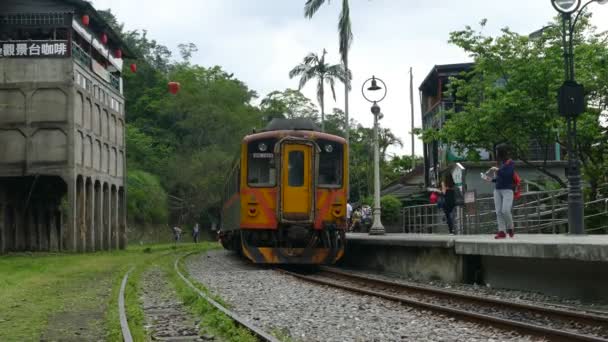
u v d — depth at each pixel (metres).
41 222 38.56
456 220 23.17
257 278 16.64
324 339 8.15
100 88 38.22
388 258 19.66
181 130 73.44
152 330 9.02
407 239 16.91
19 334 9.13
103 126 38.78
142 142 68.12
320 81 42.31
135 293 13.27
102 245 37.94
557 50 24.94
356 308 10.77
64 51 33.28
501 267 13.99
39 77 33.09
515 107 24.25
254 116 74.62
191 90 75.06
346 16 30.38
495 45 25.95
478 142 26.22
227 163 64.50
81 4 33.75
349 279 16.83
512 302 10.28
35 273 19.69
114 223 41.00
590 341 7.09
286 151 19.41
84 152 34.91
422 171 44.03
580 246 10.70
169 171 65.69
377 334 8.40
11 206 34.97
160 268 21.72
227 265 22.61
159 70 84.25
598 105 24.91
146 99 75.62
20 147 33.00
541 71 24.58
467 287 14.20
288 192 19.33
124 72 78.31
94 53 39.94
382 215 33.84
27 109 33.00
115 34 40.78
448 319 9.43
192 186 64.00
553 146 32.28
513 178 14.13
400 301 11.19
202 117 69.56
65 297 13.51
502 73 26.03
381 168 59.94
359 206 35.84
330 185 19.62
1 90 33.06
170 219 64.06
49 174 32.94
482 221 21.27
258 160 19.55
